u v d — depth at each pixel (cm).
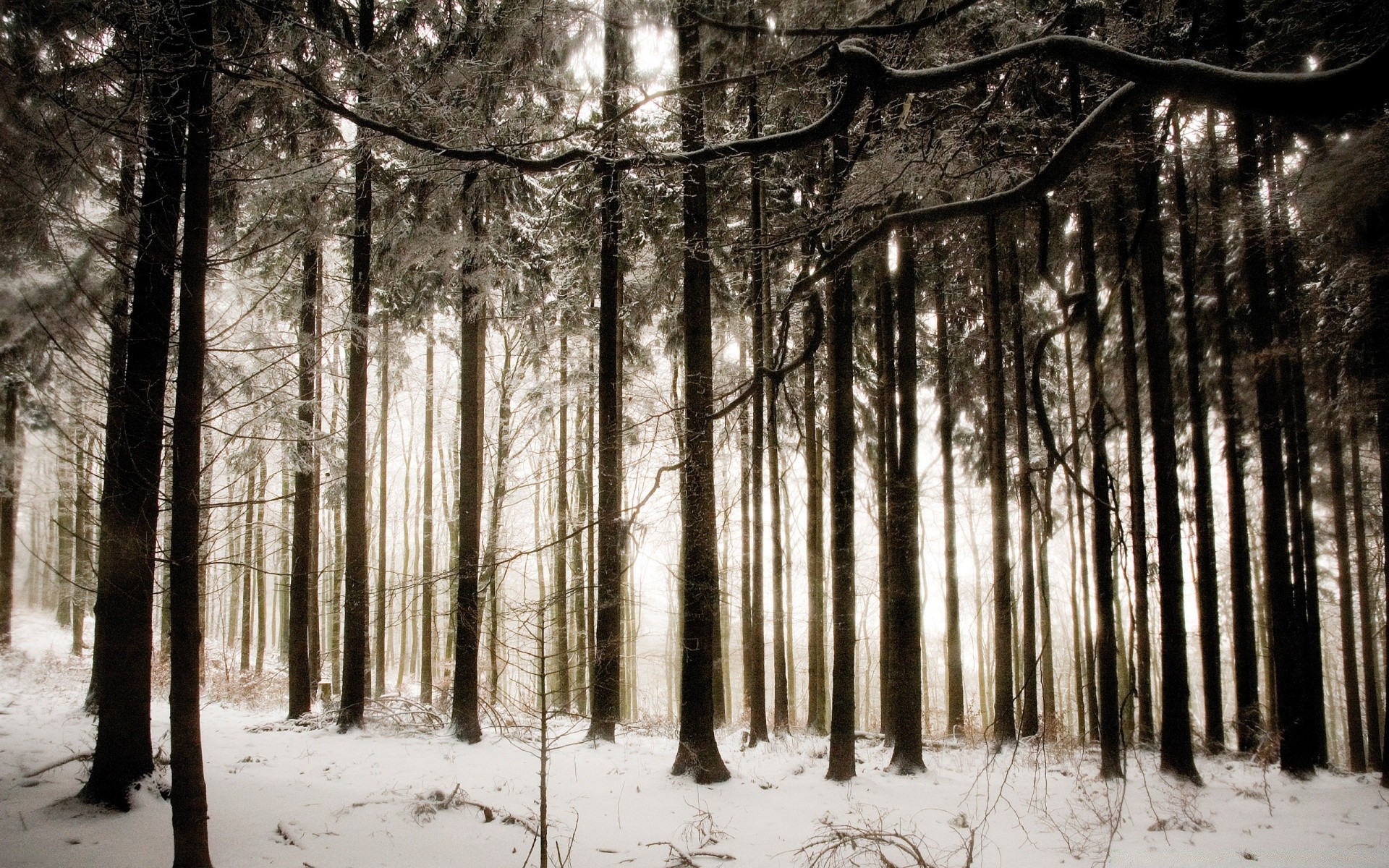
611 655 948
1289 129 760
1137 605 1109
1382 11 471
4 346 612
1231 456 1050
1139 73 312
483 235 1070
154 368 612
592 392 1511
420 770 852
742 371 1255
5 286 543
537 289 1293
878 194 579
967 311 1342
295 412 924
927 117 577
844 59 367
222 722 1111
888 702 1184
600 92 576
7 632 1440
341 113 445
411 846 617
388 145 590
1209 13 732
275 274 999
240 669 1695
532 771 882
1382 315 741
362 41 994
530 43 525
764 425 1334
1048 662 1255
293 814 652
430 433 1576
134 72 473
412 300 1266
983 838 660
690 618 886
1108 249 1130
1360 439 1080
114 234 569
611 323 1077
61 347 570
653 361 1429
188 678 493
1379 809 728
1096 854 612
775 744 1100
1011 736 1084
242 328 774
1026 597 1181
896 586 906
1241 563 1038
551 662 1539
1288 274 1044
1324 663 2025
